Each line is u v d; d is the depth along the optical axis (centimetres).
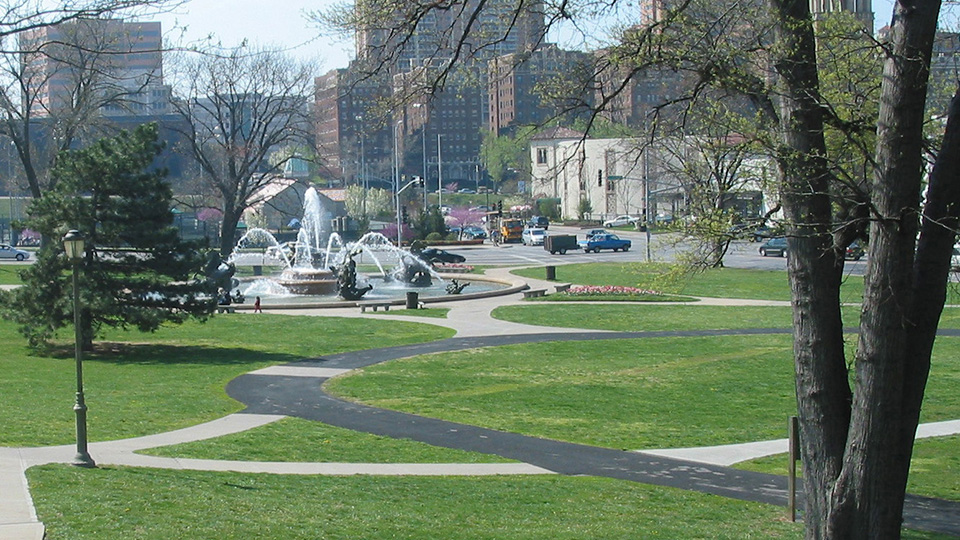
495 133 15062
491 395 3478
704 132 2198
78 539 1564
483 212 17112
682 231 1770
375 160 18388
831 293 1471
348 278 6606
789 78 1425
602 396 3456
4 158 12281
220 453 2538
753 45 1445
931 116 1716
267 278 7944
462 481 2270
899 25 1353
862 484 1398
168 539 1597
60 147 6469
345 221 11875
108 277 4284
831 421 1470
